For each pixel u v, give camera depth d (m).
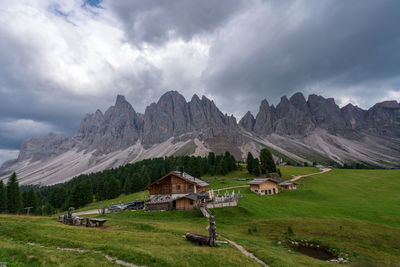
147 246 19.55
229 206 45.06
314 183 90.44
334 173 115.56
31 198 87.88
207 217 39.78
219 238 25.77
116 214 44.94
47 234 21.61
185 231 28.09
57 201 112.75
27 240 19.67
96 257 15.51
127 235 23.31
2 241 17.45
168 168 136.50
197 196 47.06
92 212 61.53
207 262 16.70
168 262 15.59
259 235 30.19
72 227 26.72
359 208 48.78
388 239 27.92
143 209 51.16
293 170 132.25
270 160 113.50
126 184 115.75
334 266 20.11
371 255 23.44
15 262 12.20
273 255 20.48
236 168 131.75
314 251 25.27
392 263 21.78
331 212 46.12
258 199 58.41
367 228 32.19
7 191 79.62
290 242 27.41
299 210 48.19
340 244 26.27
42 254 14.66
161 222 36.81
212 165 137.62
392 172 109.00
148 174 126.44
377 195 67.62
